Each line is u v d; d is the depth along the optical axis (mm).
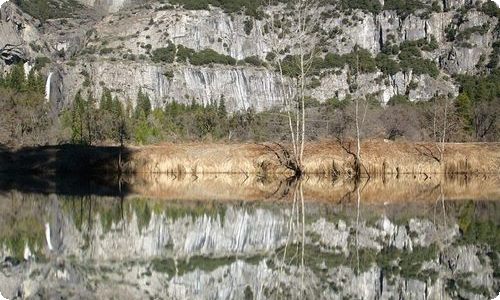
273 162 57688
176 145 63812
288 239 25703
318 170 57406
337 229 28203
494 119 88062
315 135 73312
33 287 17859
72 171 61781
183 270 20219
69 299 16766
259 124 93312
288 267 20516
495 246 24406
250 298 16750
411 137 81562
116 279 18828
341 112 89250
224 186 49281
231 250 23500
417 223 30016
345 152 59125
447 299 16641
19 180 54094
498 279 19047
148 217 32281
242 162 58594
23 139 75750
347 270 20078
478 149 62844
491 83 178250
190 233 27547
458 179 56156
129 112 136625
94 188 47188
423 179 55812
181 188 47594
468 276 19328
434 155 60875
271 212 33938
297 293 17281
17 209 34969
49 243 25141
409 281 18719
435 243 24953
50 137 78938
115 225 29844
